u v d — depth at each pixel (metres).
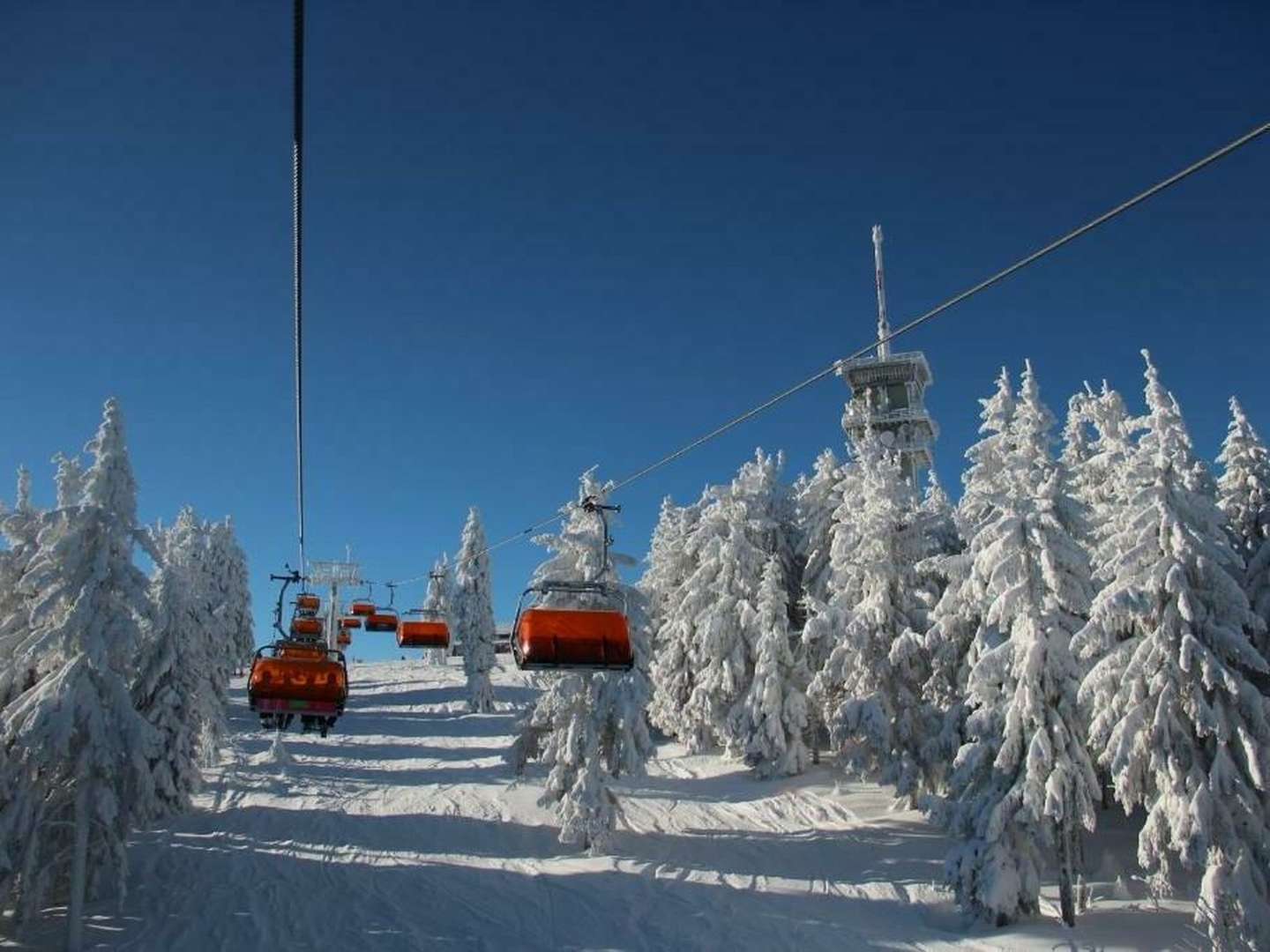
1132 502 21.67
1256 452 24.55
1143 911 21.89
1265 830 19.62
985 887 20.92
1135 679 20.81
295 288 9.49
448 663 95.38
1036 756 20.80
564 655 15.03
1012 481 23.38
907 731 30.81
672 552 49.41
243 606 59.66
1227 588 20.41
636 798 35.91
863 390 89.31
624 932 22.14
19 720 20.34
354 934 21.73
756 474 44.62
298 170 7.61
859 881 26.12
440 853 28.58
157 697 27.53
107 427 22.06
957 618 26.66
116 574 21.61
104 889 24.17
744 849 29.58
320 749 45.62
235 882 25.28
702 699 41.50
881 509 32.56
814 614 40.09
